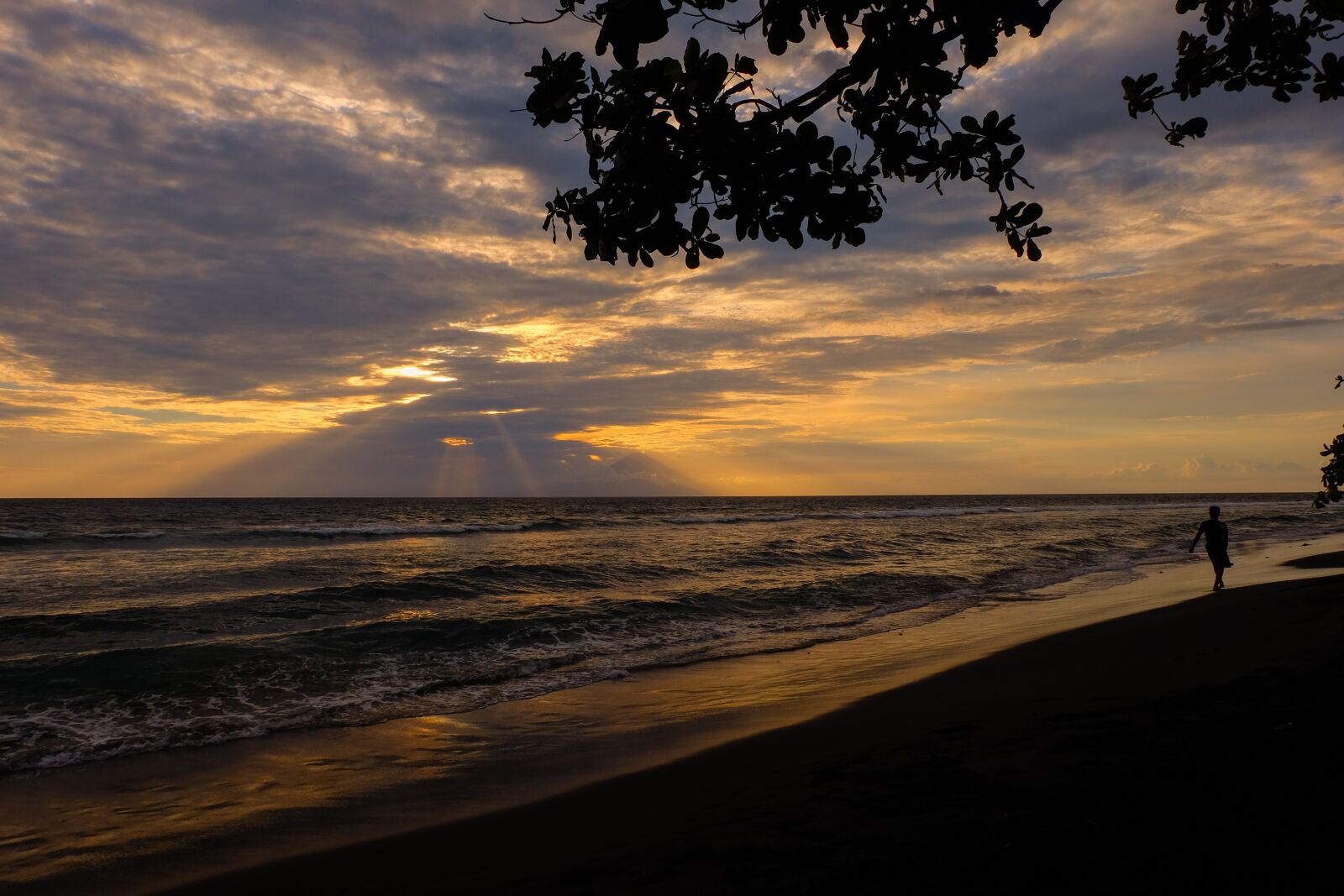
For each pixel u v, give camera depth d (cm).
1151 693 660
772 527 4456
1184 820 331
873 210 246
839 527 4472
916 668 1030
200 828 571
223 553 2586
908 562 2506
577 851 466
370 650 1169
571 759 716
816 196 240
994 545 3127
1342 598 1116
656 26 204
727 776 613
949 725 664
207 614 1408
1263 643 844
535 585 1886
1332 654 692
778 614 1567
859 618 1502
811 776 552
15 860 520
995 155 261
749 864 380
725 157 234
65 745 759
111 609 1418
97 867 508
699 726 810
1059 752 498
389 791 644
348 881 470
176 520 4572
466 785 653
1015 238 271
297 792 644
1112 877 291
